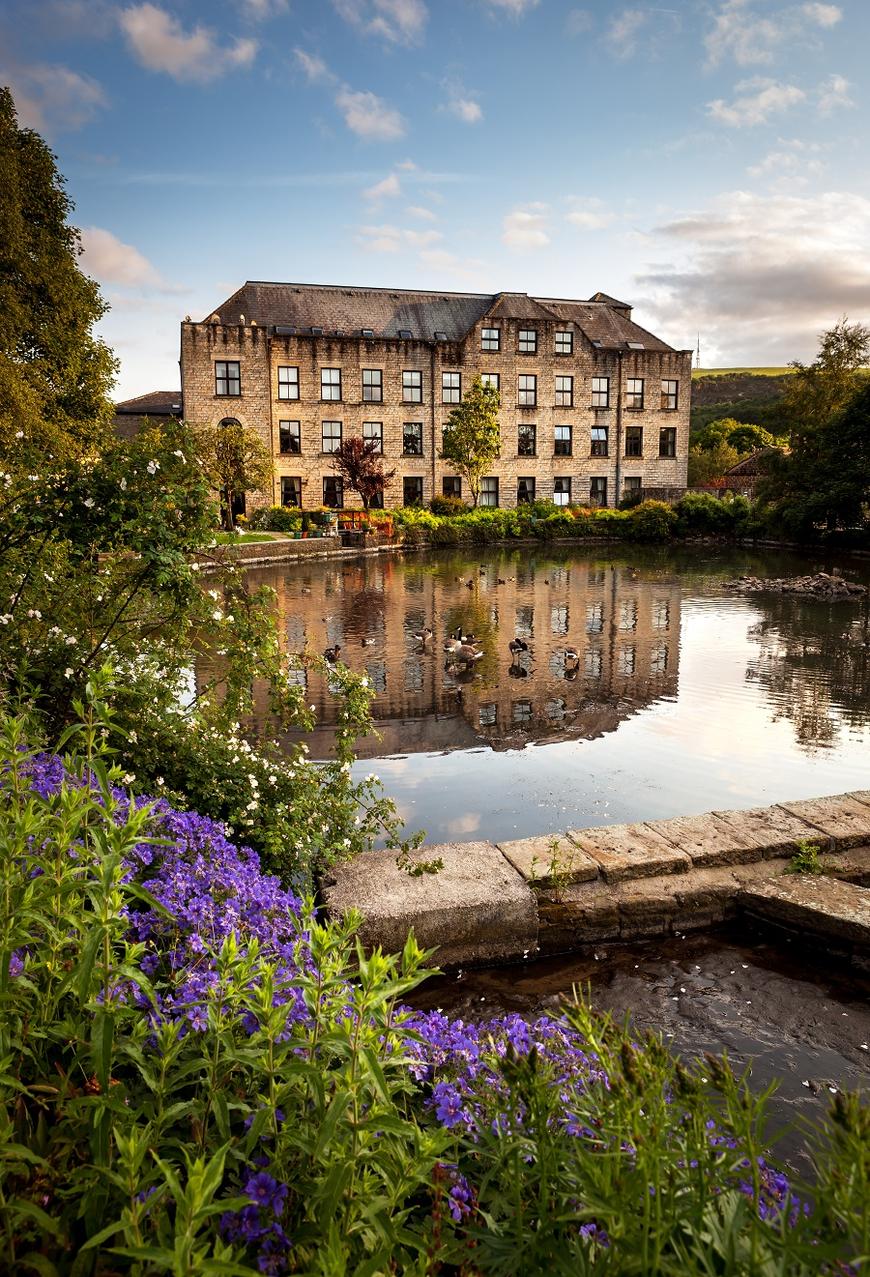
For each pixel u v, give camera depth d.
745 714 9.81
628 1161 1.52
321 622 16.48
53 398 22.34
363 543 35.31
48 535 5.30
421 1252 1.43
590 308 49.19
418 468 43.97
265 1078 1.93
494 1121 1.79
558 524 41.31
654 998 4.05
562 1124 1.68
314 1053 1.75
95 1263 1.49
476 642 13.48
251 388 40.44
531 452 45.84
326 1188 1.47
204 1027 1.95
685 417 48.22
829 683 11.41
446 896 4.43
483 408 41.41
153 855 3.23
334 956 1.88
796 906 4.51
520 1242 1.52
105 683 2.37
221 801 4.98
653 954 4.49
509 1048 1.62
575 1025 1.59
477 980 4.25
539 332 45.09
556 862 4.71
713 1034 3.72
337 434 42.38
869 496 34.84
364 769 7.71
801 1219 1.21
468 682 11.41
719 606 18.73
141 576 5.42
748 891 4.74
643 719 9.57
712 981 4.20
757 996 4.05
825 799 5.95
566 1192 1.55
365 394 42.62
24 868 1.99
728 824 5.47
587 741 8.70
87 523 5.16
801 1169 2.76
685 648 13.86
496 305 44.34
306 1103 1.80
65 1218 1.55
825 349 42.44
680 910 4.70
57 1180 1.67
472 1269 1.58
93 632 5.68
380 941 4.23
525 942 4.45
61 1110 1.78
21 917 1.83
